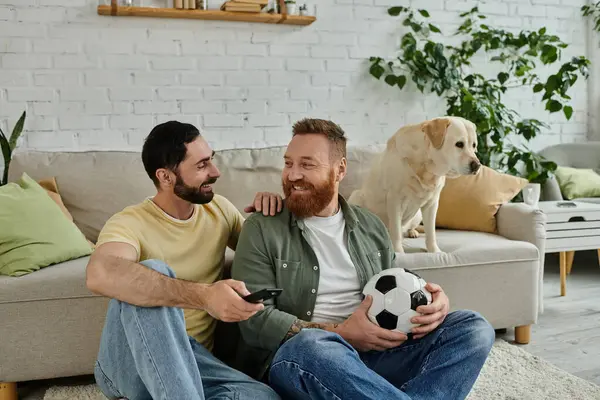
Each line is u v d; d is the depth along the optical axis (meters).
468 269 2.44
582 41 4.21
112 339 1.42
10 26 3.07
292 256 1.67
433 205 2.46
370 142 3.74
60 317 2.05
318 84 3.60
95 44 3.19
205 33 3.36
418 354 1.59
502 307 2.49
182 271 1.69
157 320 1.34
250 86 3.47
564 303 3.11
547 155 4.11
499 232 2.88
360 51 3.66
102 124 3.24
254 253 1.65
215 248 1.77
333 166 1.68
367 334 1.53
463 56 3.87
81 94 3.20
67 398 2.07
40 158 2.74
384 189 2.46
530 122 3.86
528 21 4.04
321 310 1.67
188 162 1.65
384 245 1.82
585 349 2.48
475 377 1.51
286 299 1.65
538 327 2.76
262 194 1.77
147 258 1.65
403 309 1.54
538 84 3.81
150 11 3.18
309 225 1.71
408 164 2.37
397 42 3.73
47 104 3.16
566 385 2.10
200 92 3.39
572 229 3.23
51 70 3.15
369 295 1.58
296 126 1.70
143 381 1.36
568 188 3.85
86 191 2.70
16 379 2.03
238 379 1.46
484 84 3.79
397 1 3.71
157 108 3.32
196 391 1.33
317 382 1.32
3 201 2.14
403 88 3.77
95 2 3.17
